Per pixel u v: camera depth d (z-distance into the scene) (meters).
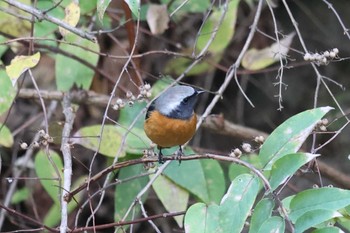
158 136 8.13
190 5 11.04
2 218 11.42
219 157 6.75
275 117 14.09
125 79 11.47
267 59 9.89
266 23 12.95
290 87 13.94
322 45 13.64
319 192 5.80
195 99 8.16
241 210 5.93
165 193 9.18
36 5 9.97
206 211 6.15
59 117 11.70
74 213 11.85
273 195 5.89
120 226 7.81
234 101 14.09
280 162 6.00
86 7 10.08
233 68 9.11
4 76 9.27
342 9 13.62
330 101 13.63
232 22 10.26
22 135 12.01
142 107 9.76
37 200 12.69
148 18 10.17
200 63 10.94
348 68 13.80
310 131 6.48
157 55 12.49
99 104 10.70
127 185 9.73
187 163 9.28
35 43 10.09
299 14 13.63
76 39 10.28
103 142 9.22
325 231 5.56
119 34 11.71
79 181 10.61
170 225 13.10
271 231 5.65
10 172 12.09
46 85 12.55
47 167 9.88
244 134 10.95
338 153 13.70
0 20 10.05
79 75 10.48
